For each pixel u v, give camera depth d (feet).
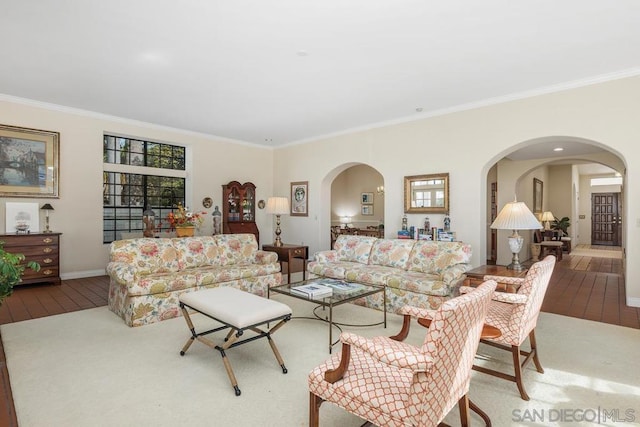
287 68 12.47
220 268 14.15
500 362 8.60
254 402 6.77
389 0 8.47
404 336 6.43
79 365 8.31
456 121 16.94
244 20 9.35
